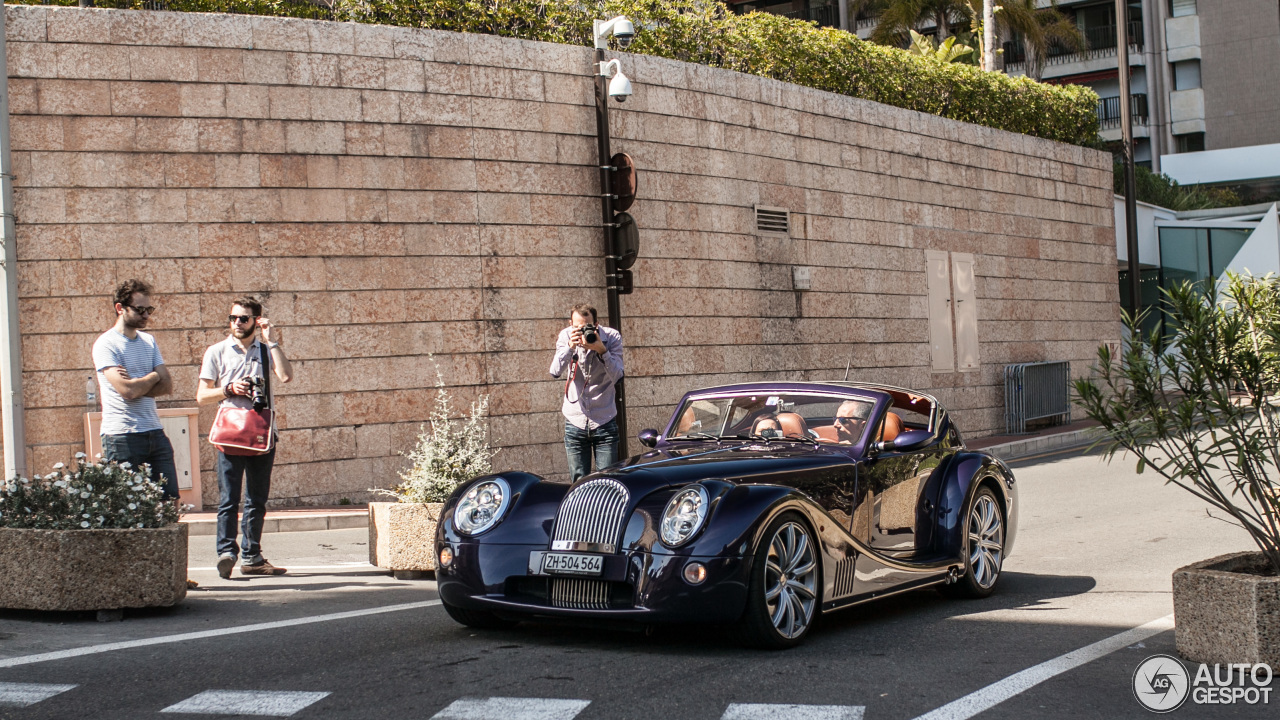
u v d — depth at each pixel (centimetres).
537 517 607
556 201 1473
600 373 973
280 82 1311
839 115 1869
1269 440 524
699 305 1623
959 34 3800
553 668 543
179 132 1270
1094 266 2444
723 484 579
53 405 1219
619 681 517
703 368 1622
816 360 1795
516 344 1435
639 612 557
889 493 700
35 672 535
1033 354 2256
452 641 611
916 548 723
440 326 1388
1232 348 518
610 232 1466
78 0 1303
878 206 1931
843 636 623
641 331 1554
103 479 700
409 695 493
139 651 582
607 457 978
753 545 562
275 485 1295
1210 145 4994
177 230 1265
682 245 1609
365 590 790
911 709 468
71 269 1229
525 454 1433
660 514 571
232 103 1290
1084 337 2397
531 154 1455
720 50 1758
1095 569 853
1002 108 2278
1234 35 4934
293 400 1309
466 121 1411
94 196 1238
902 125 1991
